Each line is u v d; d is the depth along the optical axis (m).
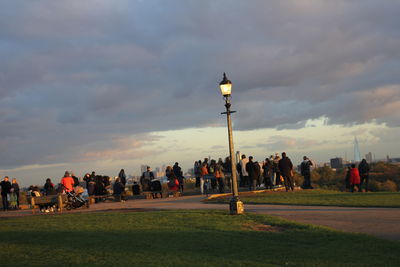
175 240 12.51
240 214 17.36
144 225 15.41
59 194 23.88
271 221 15.29
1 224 17.44
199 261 9.88
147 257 10.39
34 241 12.95
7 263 10.13
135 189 34.97
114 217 17.91
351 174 29.98
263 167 31.58
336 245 11.49
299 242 12.10
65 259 10.40
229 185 35.56
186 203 25.34
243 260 10.04
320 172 85.69
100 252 11.06
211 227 14.66
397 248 10.91
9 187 29.98
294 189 31.34
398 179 78.62
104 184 32.41
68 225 16.03
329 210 18.62
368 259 9.95
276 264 9.69
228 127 18.20
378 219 15.54
